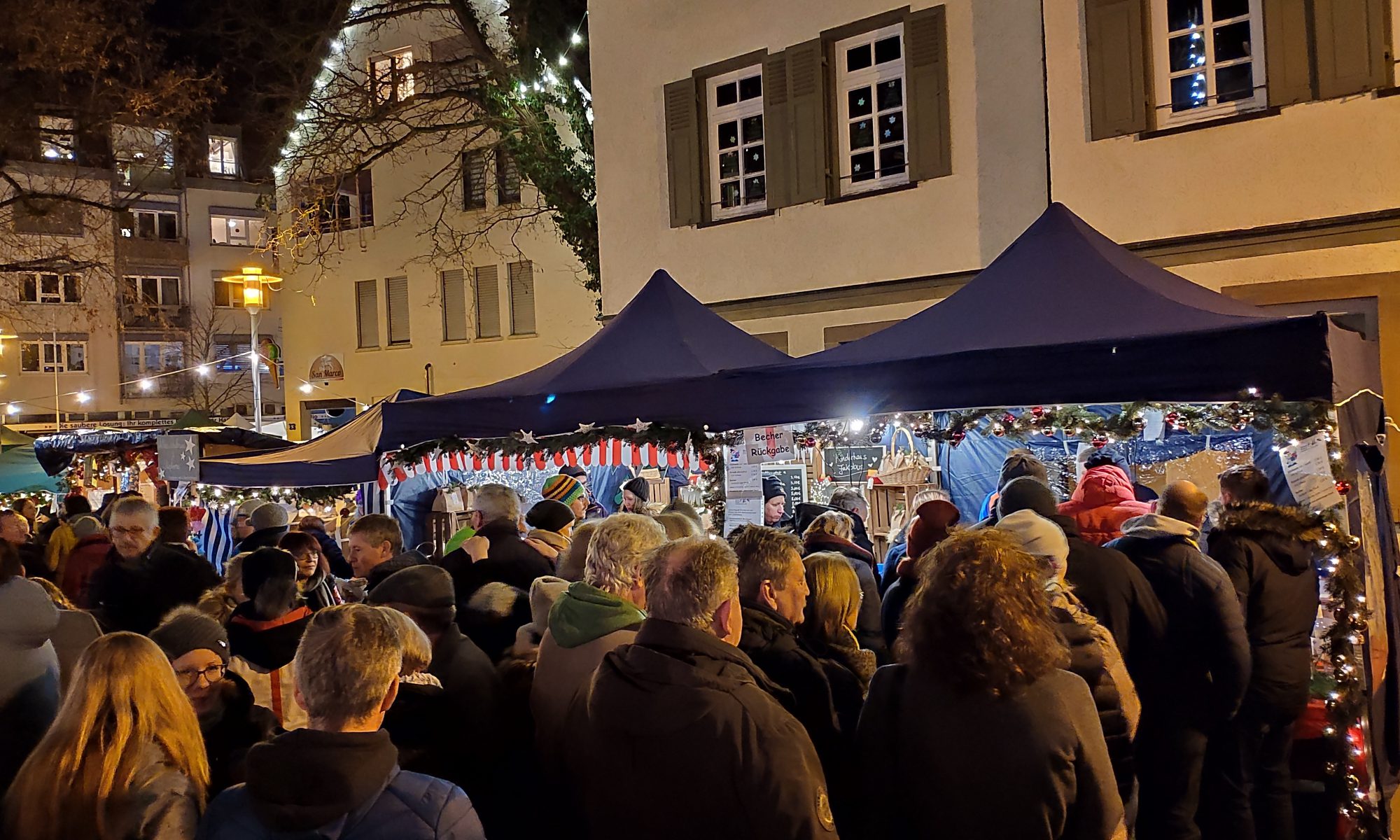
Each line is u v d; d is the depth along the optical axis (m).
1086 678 2.86
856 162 11.00
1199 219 8.62
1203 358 4.28
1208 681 3.69
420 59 19.42
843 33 10.73
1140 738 3.72
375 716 2.13
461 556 4.66
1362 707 4.19
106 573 5.07
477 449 6.92
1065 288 5.40
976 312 5.48
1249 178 8.38
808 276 11.05
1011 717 2.26
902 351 5.31
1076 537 3.68
